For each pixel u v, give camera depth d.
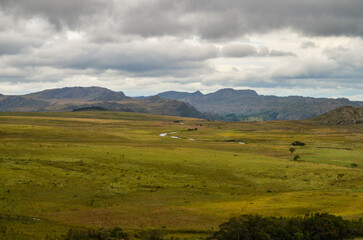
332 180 77.44
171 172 81.81
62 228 38.56
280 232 37.50
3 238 32.78
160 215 46.84
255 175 81.88
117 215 46.50
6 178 61.62
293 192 65.94
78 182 66.06
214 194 63.34
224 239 36.56
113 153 103.75
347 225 40.22
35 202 51.00
